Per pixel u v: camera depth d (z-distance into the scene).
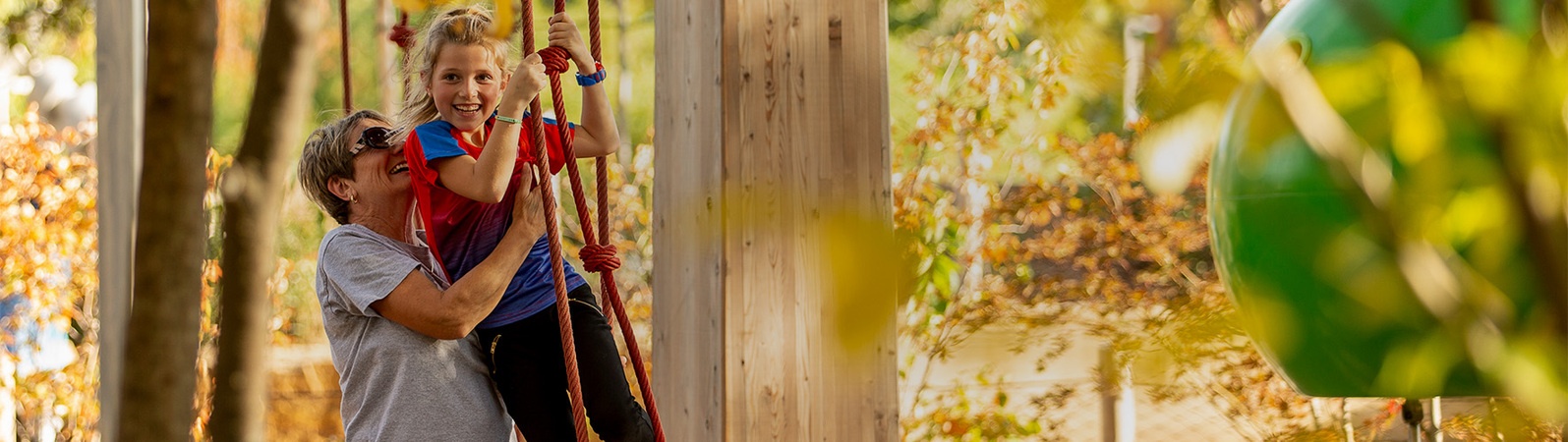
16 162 6.61
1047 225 7.58
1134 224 7.08
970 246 7.21
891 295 0.62
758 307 3.70
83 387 6.73
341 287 2.74
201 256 1.08
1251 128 0.74
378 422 2.72
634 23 11.45
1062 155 7.31
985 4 6.41
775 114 3.78
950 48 7.62
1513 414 0.79
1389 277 0.73
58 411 6.61
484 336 2.90
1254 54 0.74
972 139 7.30
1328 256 0.76
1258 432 5.70
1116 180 7.23
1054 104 6.64
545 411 2.88
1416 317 0.73
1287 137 0.78
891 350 3.85
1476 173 0.69
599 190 3.06
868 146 3.86
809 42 3.84
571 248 8.77
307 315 10.89
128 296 3.12
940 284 6.25
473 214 2.85
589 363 2.92
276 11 1.79
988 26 7.12
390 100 11.00
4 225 6.47
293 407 9.28
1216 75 0.71
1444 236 0.70
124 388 1.07
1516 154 0.66
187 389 1.08
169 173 1.06
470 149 2.85
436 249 2.84
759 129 3.75
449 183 2.71
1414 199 0.70
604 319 3.02
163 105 1.05
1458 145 0.69
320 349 10.70
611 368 2.95
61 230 6.67
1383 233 0.71
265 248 1.72
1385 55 0.73
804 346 3.75
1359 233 0.76
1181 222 7.11
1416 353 0.72
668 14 4.23
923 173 7.30
